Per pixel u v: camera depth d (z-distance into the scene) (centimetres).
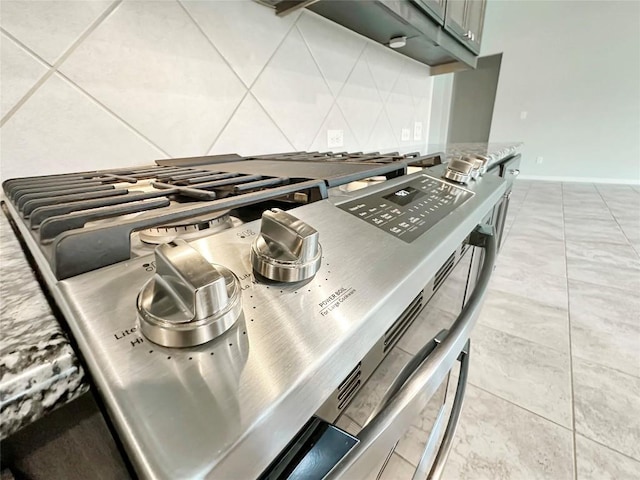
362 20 103
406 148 154
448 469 73
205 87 75
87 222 28
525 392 93
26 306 19
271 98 91
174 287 18
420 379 31
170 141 71
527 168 454
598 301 140
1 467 16
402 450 39
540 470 72
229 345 19
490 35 431
